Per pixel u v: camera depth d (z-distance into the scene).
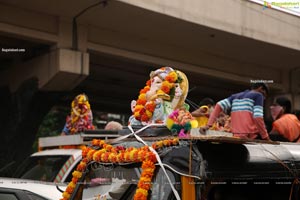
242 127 5.31
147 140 3.49
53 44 11.61
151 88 4.01
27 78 12.55
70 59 11.46
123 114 22.05
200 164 3.07
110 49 12.52
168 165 3.15
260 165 3.33
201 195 3.06
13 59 13.20
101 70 14.52
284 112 6.59
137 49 13.09
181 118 3.58
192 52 14.26
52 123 21.62
